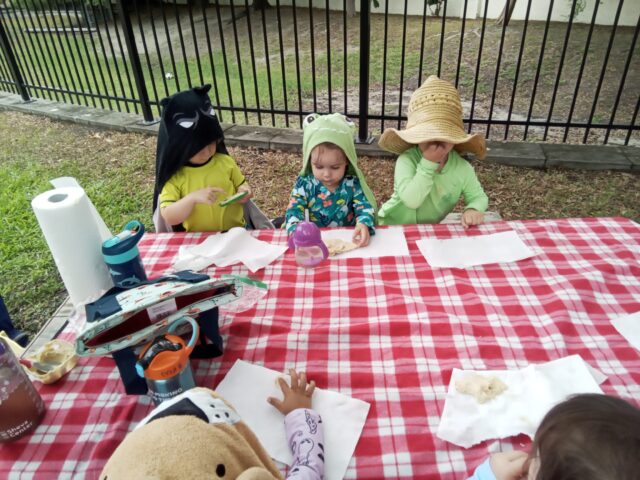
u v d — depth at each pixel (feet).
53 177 14.40
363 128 14.69
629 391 3.90
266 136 15.43
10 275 10.32
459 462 3.42
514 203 11.96
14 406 3.56
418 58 24.34
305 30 31.32
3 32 18.99
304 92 20.92
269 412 3.88
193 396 2.56
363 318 4.77
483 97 19.35
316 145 6.43
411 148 7.47
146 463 1.95
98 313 3.70
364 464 3.43
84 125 18.20
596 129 16.08
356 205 7.05
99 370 4.29
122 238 4.48
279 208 12.36
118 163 15.15
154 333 3.81
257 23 33.73
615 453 2.06
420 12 32.60
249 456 2.35
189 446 2.06
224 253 5.91
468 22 29.84
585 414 2.25
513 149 13.83
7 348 3.60
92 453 3.54
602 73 12.82
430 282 5.29
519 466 3.05
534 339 4.44
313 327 4.69
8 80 21.47
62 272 4.51
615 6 26.73
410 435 3.62
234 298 4.11
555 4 28.09
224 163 7.32
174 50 29.94
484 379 3.97
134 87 22.93
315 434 3.52
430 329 4.58
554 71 21.52
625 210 11.47
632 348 4.32
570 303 4.83
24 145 16.85
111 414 3.85
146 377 3.45
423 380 4.07
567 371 4.04
